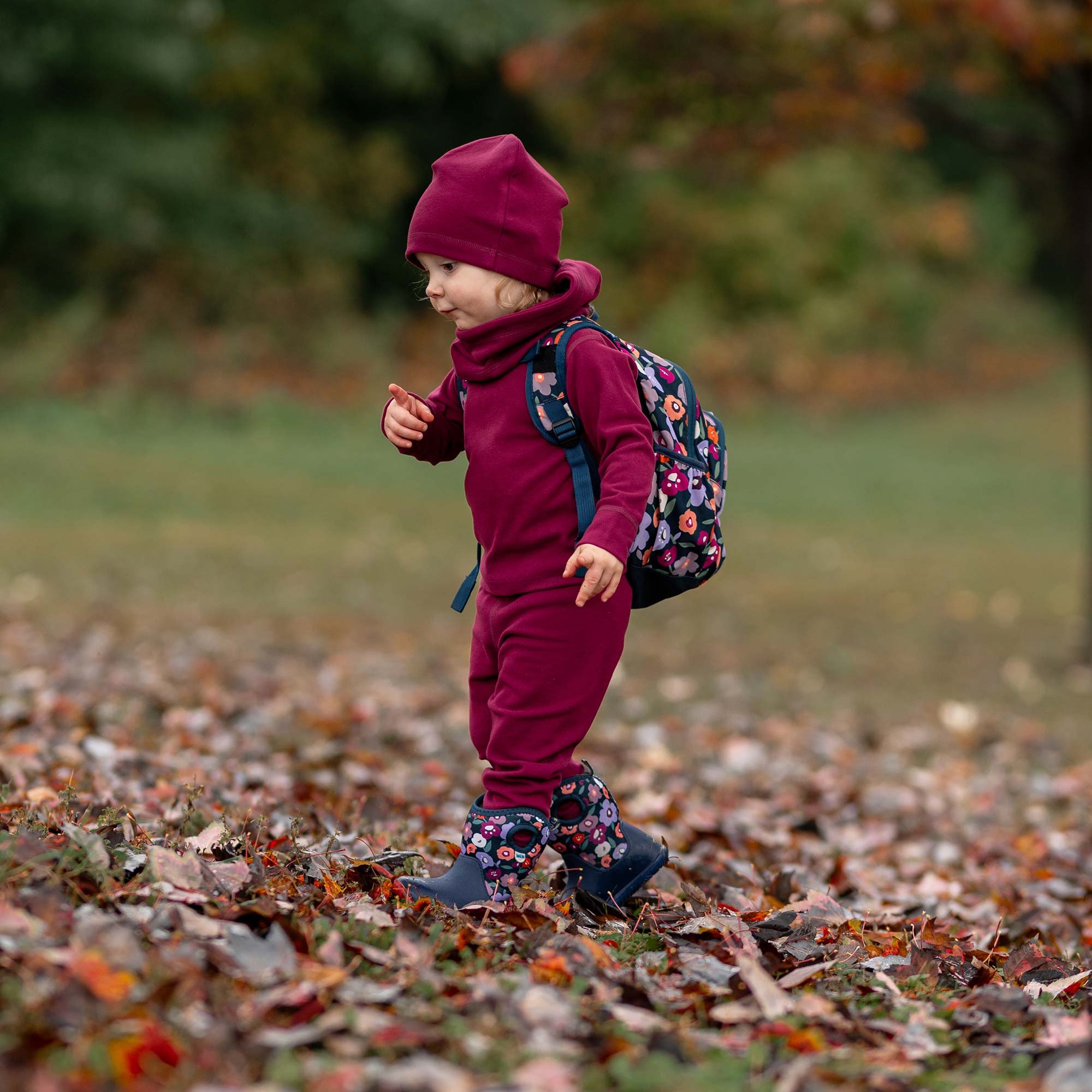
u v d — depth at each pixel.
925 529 21.08
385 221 32.62
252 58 29.02
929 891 5.09
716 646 11.89
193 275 27.42
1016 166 19.33
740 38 12.27
